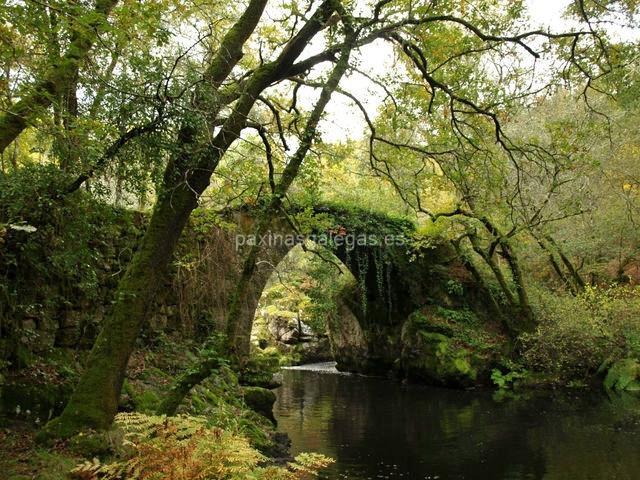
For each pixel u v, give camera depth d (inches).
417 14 267.9
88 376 195.2
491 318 688.4
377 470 303.7
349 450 346.6
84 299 308.8
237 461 132.7
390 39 270.4
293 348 1001.5
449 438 378.0
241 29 244.4
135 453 169.5
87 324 308.7
